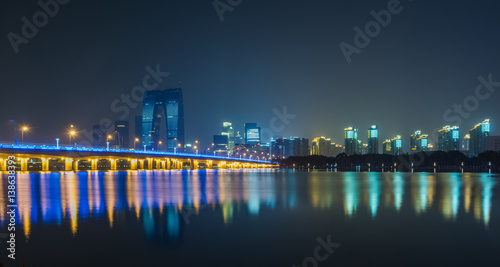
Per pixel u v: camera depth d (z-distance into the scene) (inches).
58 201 2053.4
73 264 960.9
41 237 1197.1
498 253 1047.6
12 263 961.5
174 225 1398.9
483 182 4301.2
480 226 1375.5
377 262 986.7
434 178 5502.0
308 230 1322.6
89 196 2353.6
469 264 965.2
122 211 1700.3
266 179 5049.2
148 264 970.1
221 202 2080.5
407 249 1091.3
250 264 981.8
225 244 1145.4
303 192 2792.8
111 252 1053.2
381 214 1647.4
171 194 2546.8
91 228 1325.0
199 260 1003.3
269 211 1743.4
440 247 1108.5
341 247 1117.7
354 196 2464.3
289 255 1048.2
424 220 1501.0
